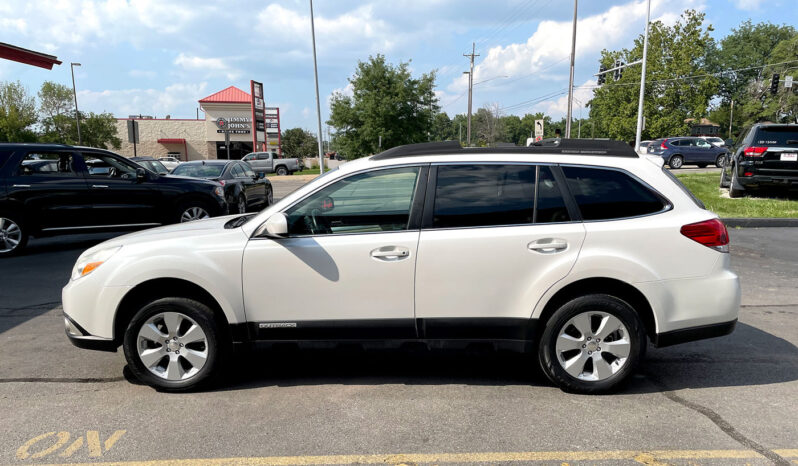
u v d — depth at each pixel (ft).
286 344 12.19
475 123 261.24
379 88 135.44
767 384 12.69
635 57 154.20
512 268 11.69
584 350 11.93
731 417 11.01
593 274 11.58
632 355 11.80
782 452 9.66
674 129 151.12
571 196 11.96
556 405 11.56
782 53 208.23
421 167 12.23
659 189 12.05
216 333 12.09
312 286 11.91
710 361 14.16
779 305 19.36
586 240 11.67
